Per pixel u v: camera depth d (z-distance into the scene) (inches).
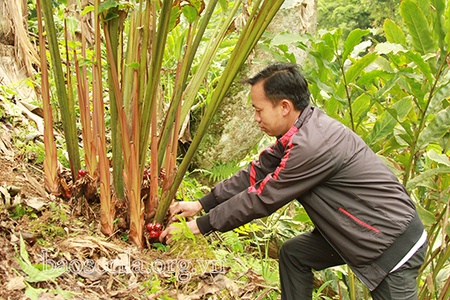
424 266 102.7
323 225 82.2
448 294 98.1
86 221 89.4
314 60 102.7
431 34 97.3
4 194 81.7
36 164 100.0
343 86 104.4
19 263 70.4
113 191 90.9
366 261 79.7
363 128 112.5
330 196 80.0
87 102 87.3
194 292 82.7
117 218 89.0
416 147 99.4
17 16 122.4
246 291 93.2
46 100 87.4
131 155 81.8
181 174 85.6
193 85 95.6
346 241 80.5
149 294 77.7
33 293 67.5
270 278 105.5
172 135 87.9
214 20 154.9
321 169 77.1
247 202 81.1
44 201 87.6
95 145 89.0
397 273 79.7
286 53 100.1
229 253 106.3
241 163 146.3
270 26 124.7
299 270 93.5
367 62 96.7
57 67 84.7
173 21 81.6
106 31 76.9
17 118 107.0
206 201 93.3
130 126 89.2
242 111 127.6
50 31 82.9
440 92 98.9
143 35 78.4
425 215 98.6
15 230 78.7
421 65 93.4
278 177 78.7
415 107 116.9
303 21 107.8
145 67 81.0
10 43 122.7
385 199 78.7
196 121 131.6
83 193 90.4
